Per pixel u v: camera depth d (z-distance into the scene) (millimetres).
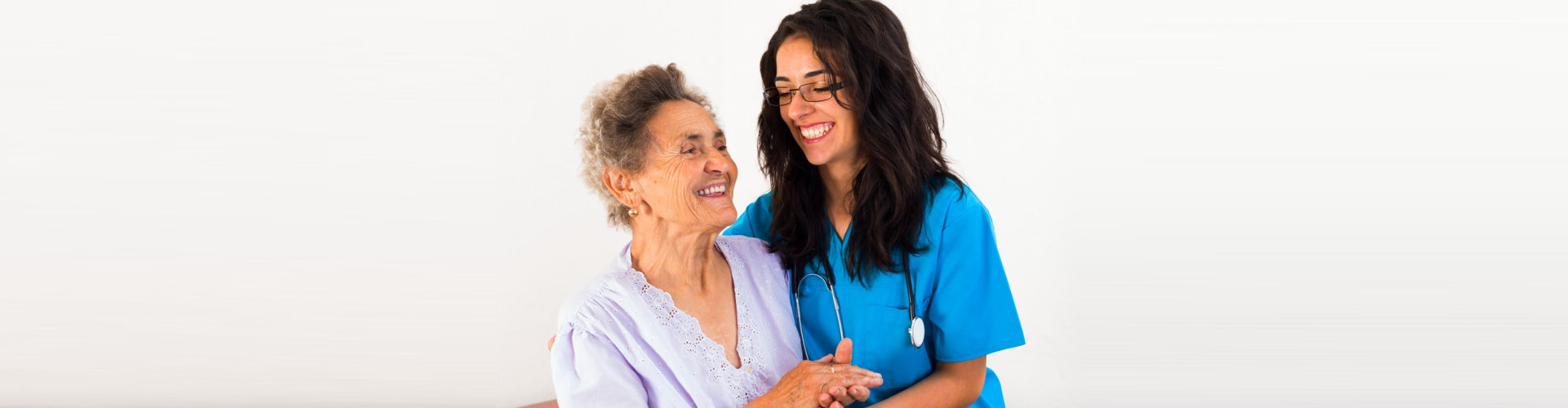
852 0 1694
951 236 1755
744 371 1639
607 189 1614
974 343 1764
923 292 1767
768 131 1853
